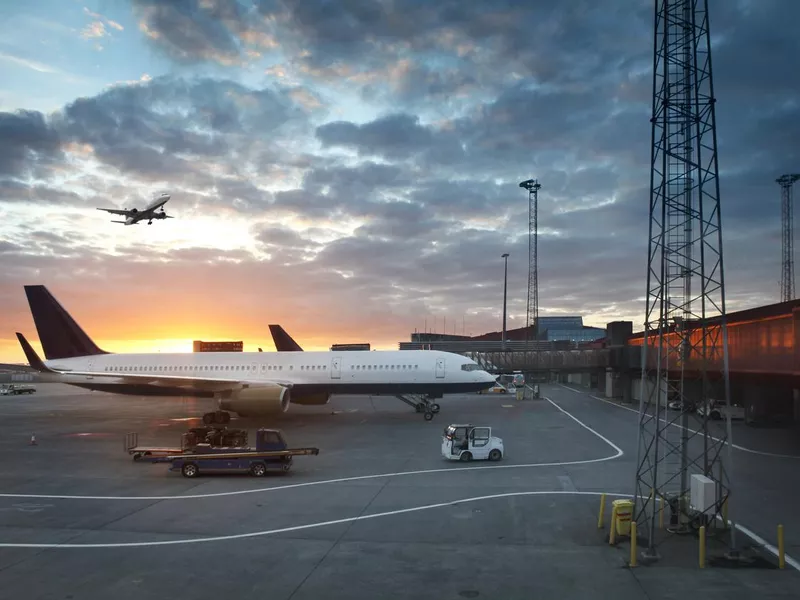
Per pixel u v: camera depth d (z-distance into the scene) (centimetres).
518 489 2680
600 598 1500
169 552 1867
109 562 1778
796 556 1811
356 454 3600
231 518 2241
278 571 1698
